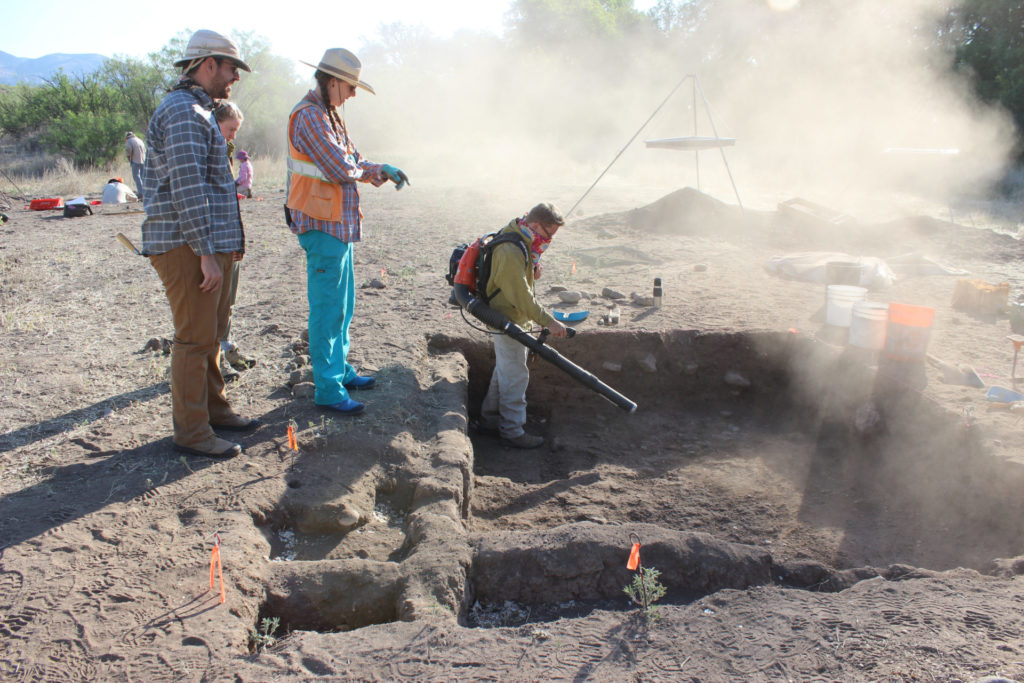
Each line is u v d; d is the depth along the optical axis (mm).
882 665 2381
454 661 2510
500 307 4910
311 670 2488
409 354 5754
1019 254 9688
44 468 3875
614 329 6359
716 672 2404
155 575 2990
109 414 4574
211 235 3666
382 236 10867
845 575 3350
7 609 2756
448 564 3184
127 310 6980
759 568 3385
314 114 4008
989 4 23547
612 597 3316
